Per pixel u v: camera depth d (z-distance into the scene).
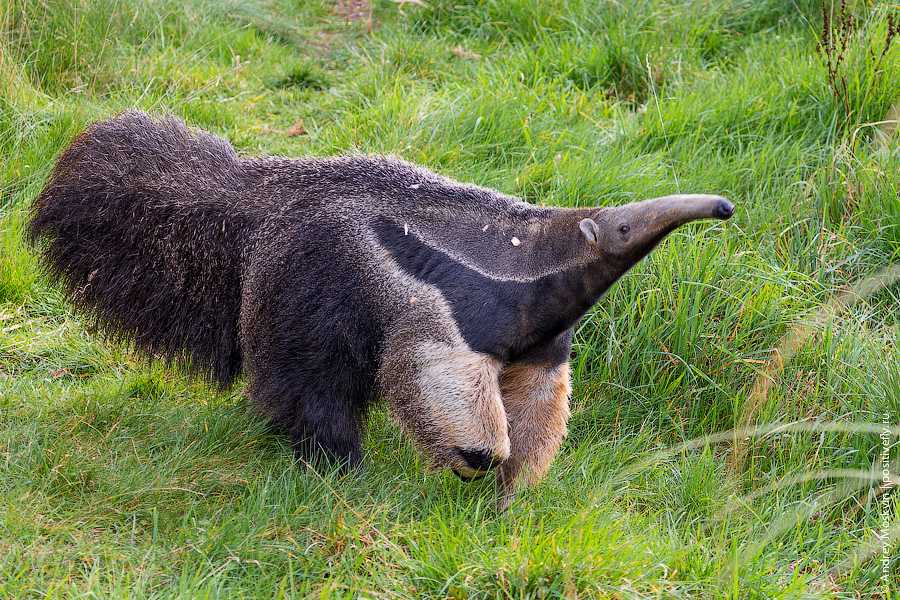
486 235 10.48
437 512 10.29
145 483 10.38
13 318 13.97
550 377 11.16
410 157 16.59
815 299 13.71
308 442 11.18
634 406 13.15
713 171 15.85
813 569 10.77
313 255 10.64
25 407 11.79
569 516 10.61
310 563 9.56
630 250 10.01
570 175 15.44
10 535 9.38
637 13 20.47
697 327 13.18
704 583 9.78
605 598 9.08
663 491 11.73
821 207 15.12
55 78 18.33
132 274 11.56
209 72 19.81
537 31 20.86
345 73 20.97
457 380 10.20
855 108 16.48
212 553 9.59
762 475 12.18
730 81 18.31
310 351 10.82
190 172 11.50
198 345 11.76
